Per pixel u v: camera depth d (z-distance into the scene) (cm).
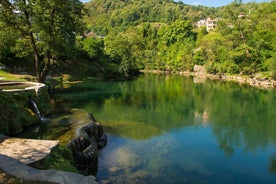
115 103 3862
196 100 4241
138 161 1866
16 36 3353
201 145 2233
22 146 1355
